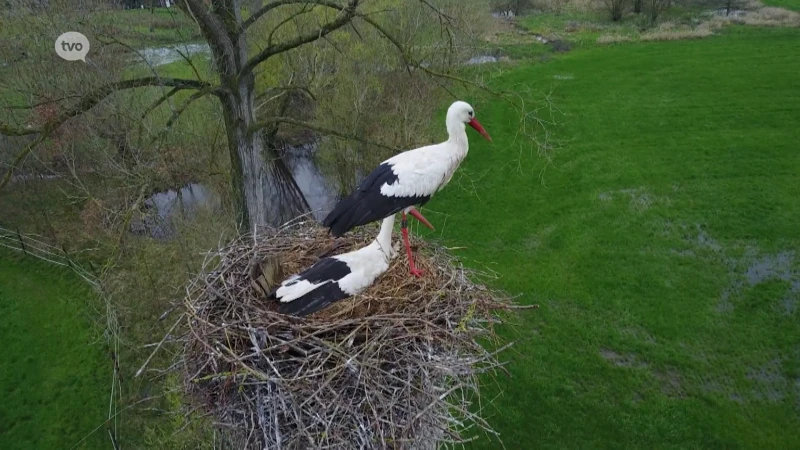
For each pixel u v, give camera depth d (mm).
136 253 11727
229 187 11914
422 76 14609
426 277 6266
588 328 12445
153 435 9672
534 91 24750
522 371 11328
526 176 18609
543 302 13227
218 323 5438
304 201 18094
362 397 4895
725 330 12281
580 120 22297
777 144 19969
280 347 5066
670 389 10930
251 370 4730
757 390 10867
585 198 17344
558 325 12555
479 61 23281
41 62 11344
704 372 11266
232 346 5184
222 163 12594
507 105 23234
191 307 5535
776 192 17266
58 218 14742
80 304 12844
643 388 10953
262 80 15594
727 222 15969
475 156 19797
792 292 13305
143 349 11008
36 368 11570
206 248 11461
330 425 4730
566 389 10961
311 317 5488
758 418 10305
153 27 12867
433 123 17250
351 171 15516
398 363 5008
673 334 12219
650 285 13672
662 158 19438
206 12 8953
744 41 30000
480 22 18641
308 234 7238
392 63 14844
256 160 10516
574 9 36250
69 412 10680
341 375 4922
